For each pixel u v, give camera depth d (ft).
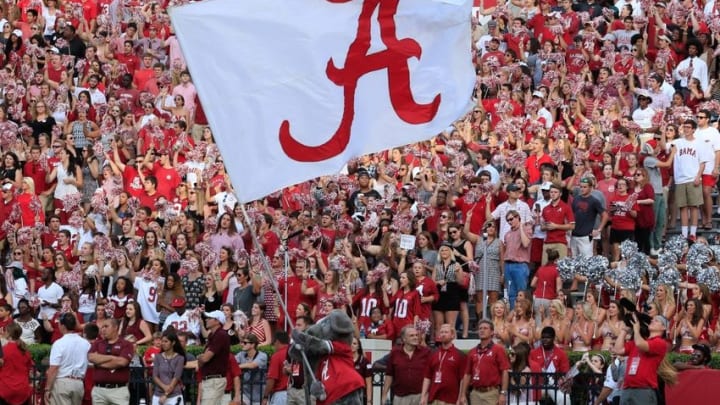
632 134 157.99
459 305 136.98
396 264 141.49
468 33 89.92
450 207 152.15
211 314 115.44
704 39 185.57
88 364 117.60
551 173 149.59
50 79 188.24
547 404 114.93
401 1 88.58
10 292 145.59
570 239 147.13
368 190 155.84
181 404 116.06
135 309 136.36
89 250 150.71
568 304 133.69
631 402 104.63
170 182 165.07
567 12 196.85
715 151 155.74
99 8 207.21
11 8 204.03
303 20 87.40
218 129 86.12
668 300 129.29
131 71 195.93
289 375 110.42
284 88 87.15
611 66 182.29
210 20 86.33
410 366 114.93
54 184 168.96
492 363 112.88
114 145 169.78
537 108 173.78
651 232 152.05
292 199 158.61
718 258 136.15
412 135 89.30
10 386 112.47
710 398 105.40
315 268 141.08
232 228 148.36
